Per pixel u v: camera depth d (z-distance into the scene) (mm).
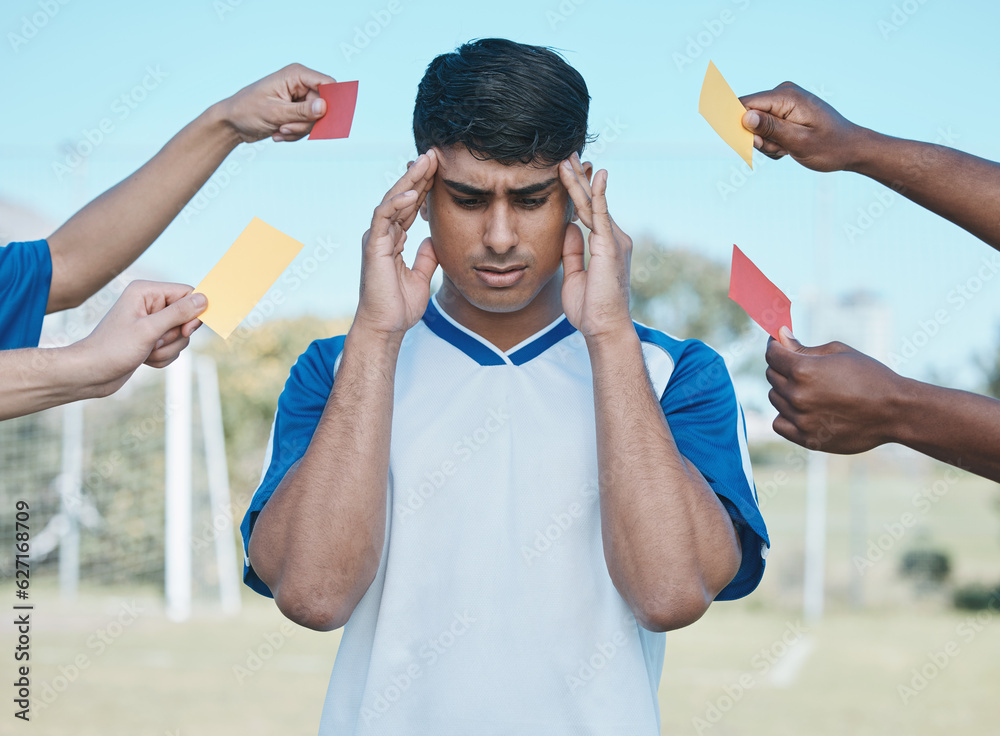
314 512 1241
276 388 7457
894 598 7027
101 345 1261
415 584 1320
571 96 1276
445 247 1321
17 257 1596
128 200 1614
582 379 1421
